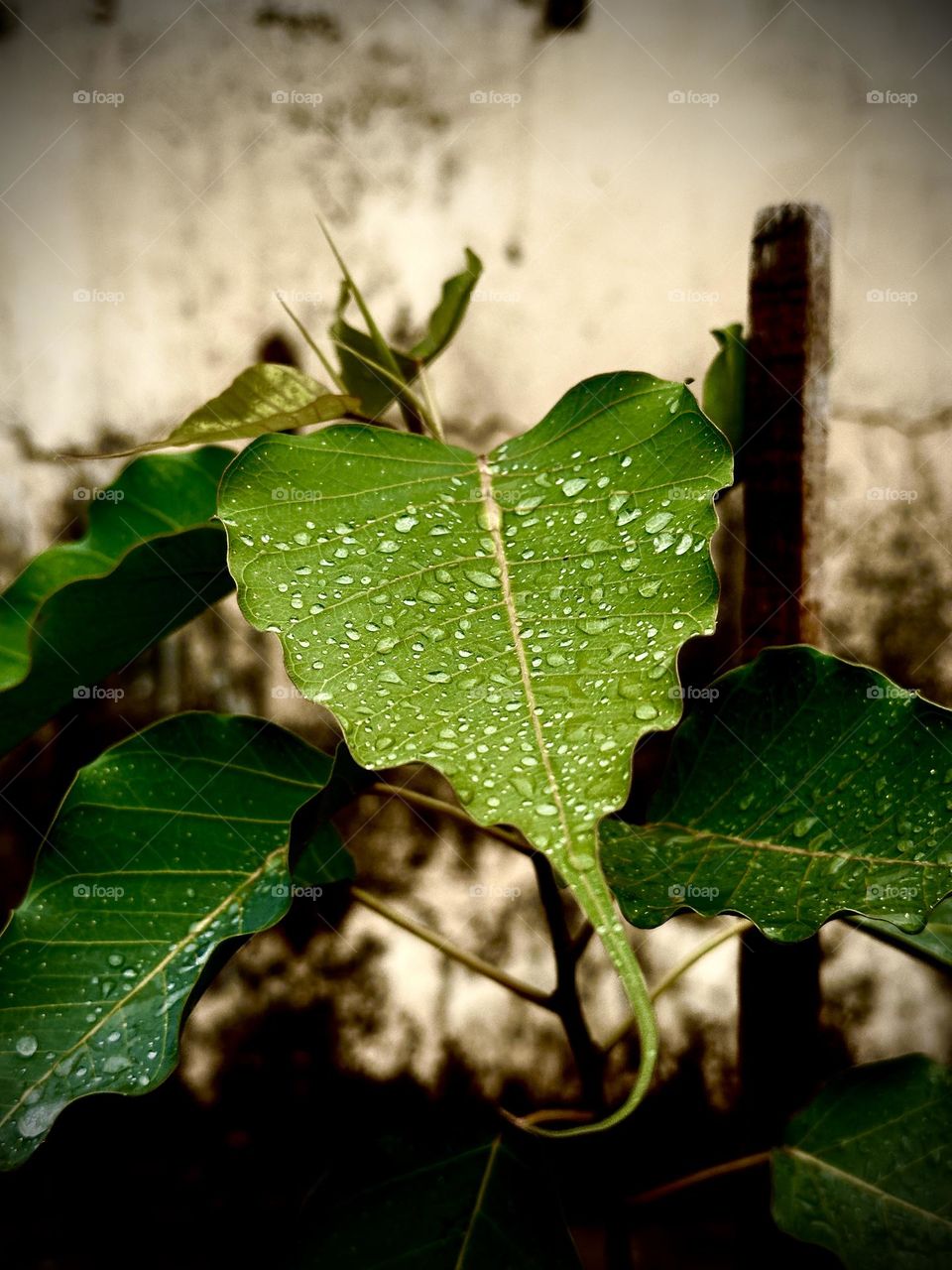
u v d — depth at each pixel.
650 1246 0.57
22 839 0.57
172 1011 0.35
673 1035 0.59
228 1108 0.58
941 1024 0.59
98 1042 0.35
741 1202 0.43
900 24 0.57
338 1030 0.59
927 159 0.57
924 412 0.58
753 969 0.43
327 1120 0.58
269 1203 0.57
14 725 0.42
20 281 0.56
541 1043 0.59
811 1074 0.43
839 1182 0.39
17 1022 0.35
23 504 0.57
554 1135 0.24
